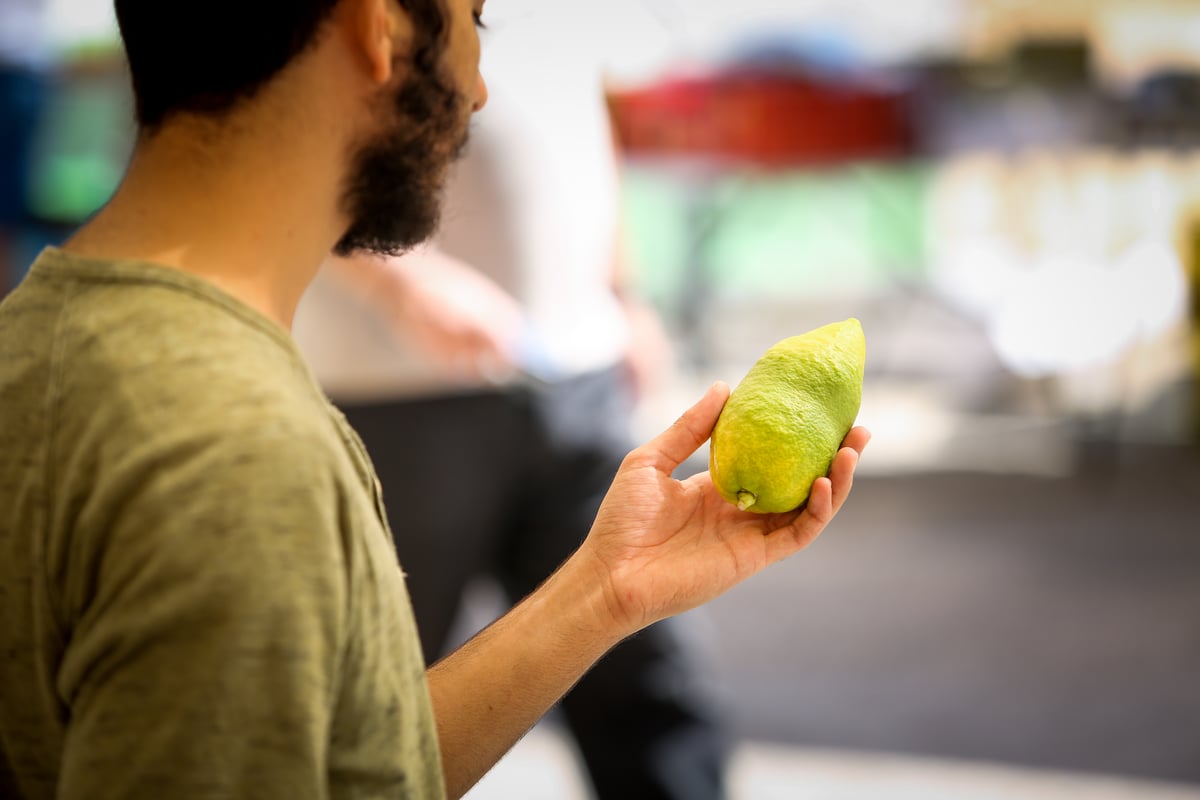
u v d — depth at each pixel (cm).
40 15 440
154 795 92
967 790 295
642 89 553
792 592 442
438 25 105
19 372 98
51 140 440
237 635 92
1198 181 615
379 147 105
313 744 93
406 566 219
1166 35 594
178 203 101
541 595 124
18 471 97
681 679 223
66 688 95
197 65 100
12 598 97
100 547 93
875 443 612
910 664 378
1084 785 297
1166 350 636
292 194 103
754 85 555
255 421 95
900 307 707
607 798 223
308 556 94
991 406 656
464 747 120
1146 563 461
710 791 223
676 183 648
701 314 686
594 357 229
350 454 104
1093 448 595
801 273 712
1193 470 576
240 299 100
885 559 473
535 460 224
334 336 216
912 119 566
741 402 118
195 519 92
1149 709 340
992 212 666
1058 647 386
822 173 642
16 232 445
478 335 215
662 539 123
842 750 319
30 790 100
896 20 595
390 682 100
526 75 225
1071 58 574
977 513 523
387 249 110
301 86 101
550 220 228
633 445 239
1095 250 641
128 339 96
